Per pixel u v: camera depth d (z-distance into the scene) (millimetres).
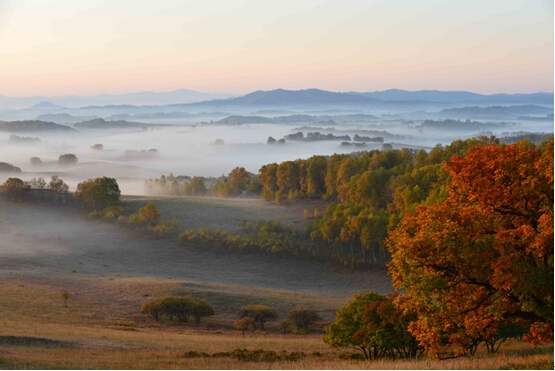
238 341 50531
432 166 125812
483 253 22891
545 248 21547
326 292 95938
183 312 69625
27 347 36344
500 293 22438
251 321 64688
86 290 83812
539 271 21453
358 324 37625
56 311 66438
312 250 115625
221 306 77562
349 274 104375
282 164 171125
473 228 24047
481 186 24906
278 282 103250
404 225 26125
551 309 22125
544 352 30188
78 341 41625
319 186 167250
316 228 124062
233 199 172875
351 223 109688
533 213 24141
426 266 23984
